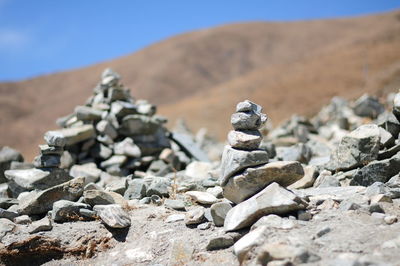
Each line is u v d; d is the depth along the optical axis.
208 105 45.75
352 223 5.17
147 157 11.18
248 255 4.90
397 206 5.54
